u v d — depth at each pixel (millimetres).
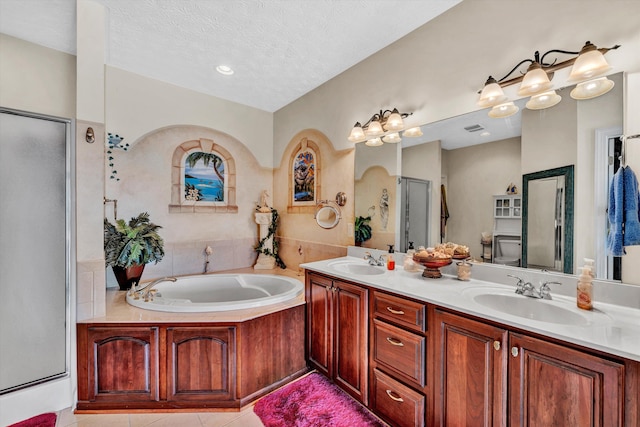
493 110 1662
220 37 2109
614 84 1277
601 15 1307
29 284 1714
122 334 1787
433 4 1807
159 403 1797
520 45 1556
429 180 1993
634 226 1230
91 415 1745
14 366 1674
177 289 2703
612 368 921
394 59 2199
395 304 1586
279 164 3520
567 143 1416
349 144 2605
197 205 3057
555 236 1462
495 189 1685
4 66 1729
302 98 3145
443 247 1855
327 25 1984
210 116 3125
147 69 2584
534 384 1087
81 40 1781
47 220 1766
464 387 1291
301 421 1687
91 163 1845
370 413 1741
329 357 2025
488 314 1206
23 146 1715
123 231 2363
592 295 1265
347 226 2629
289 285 2621
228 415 1766
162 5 1772
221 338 1826
